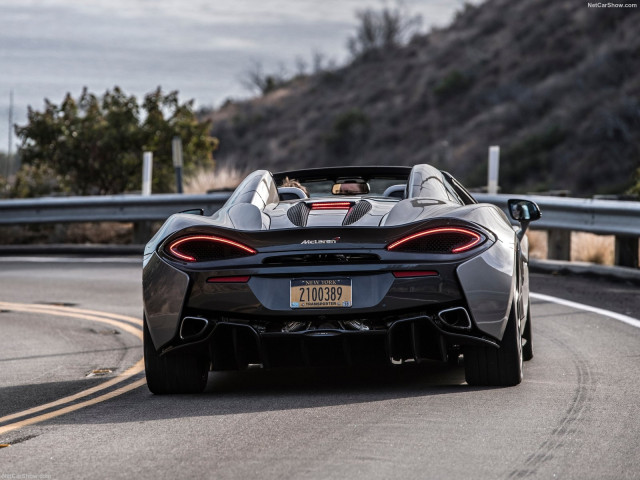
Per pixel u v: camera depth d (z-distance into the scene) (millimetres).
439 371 10852
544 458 7016
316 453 7273
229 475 6785
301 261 9055
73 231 30188
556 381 9898
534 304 16172
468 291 8992
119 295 19438
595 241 22859
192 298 9219
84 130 34250
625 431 7742
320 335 8992
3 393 10867
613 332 13227
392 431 7863
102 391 10695
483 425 7977
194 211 10836
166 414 8953
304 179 12477
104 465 7188
